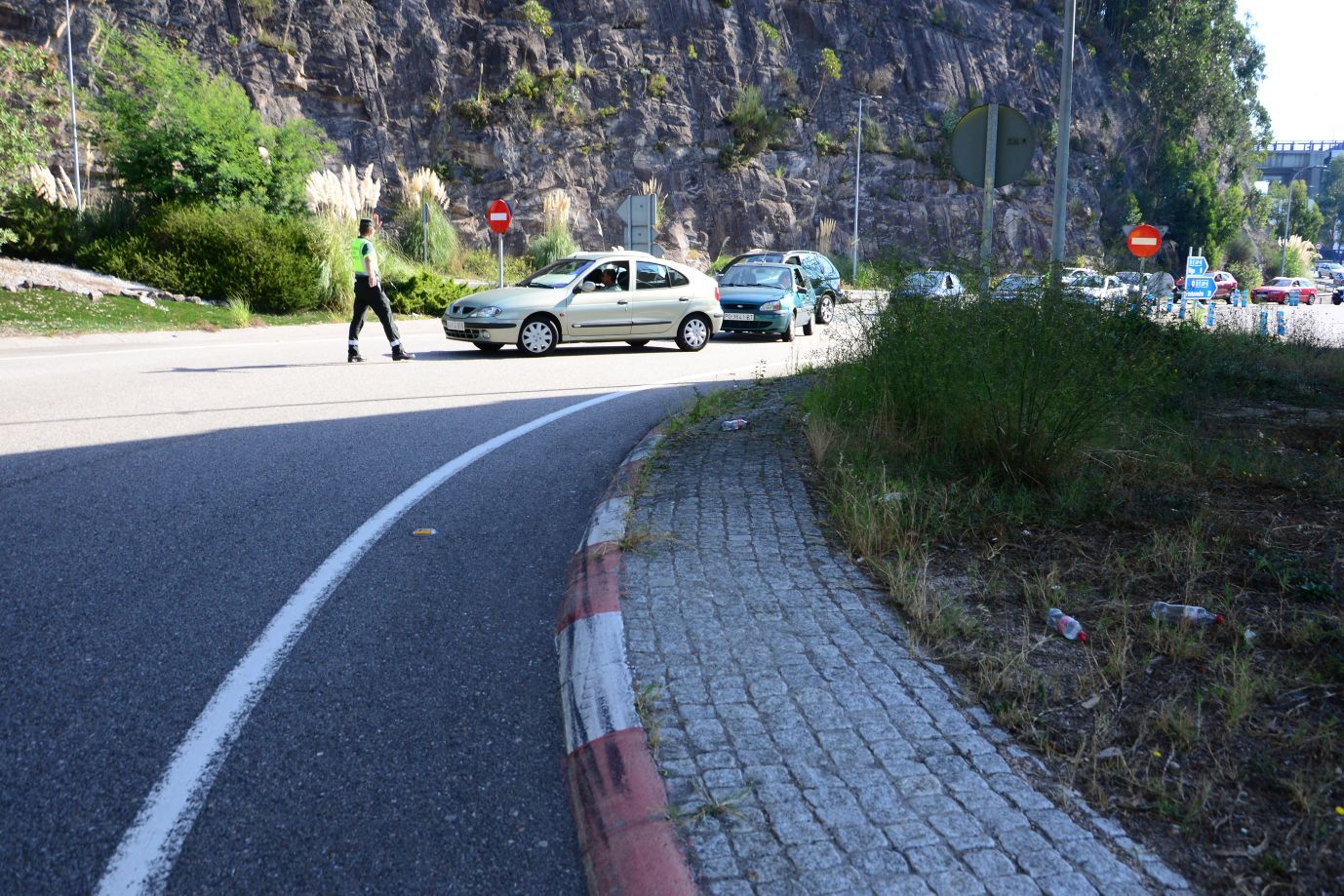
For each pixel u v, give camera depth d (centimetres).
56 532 575
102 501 643
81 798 315
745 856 272
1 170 2028
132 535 577
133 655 419
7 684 388
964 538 567
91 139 2703
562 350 1734
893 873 265
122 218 2239
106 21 3503
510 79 4375
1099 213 6769
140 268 2059
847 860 270
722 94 5075
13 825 299
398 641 445
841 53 5747
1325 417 1038
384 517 636
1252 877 268
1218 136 8156
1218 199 7544
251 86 3784
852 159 5569
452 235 3228
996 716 355
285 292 2094
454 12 4325
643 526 585
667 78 4903
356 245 1432
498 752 352
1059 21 7500
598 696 371
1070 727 349
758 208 5053
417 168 4153
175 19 3675
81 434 845
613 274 1689
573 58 4628
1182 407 1021
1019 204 6194
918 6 6256
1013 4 7162
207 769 334
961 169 959
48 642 429
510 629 463
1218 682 384
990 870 266
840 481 681
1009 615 453
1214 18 8175
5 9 3356
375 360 1480
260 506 649
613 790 310
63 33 3431
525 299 1605
